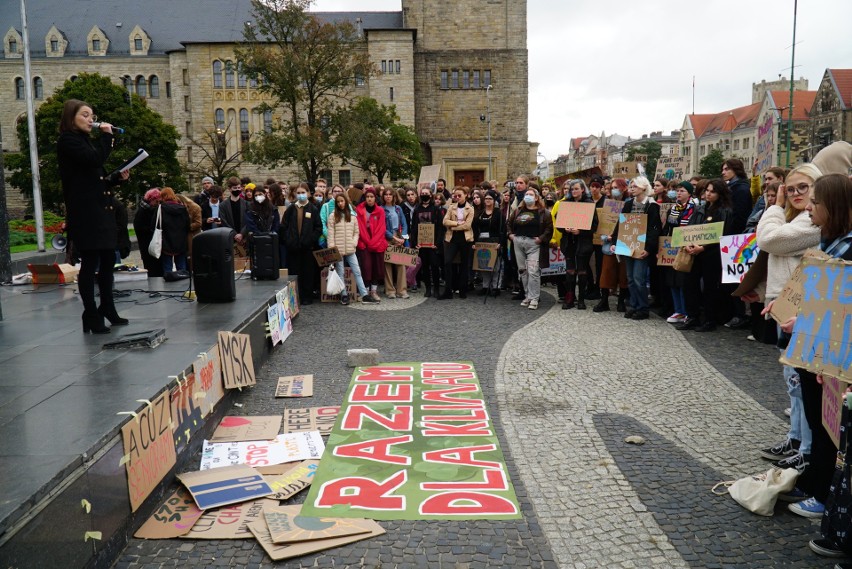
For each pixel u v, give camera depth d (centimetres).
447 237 1212
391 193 1257
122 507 346
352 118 4112
